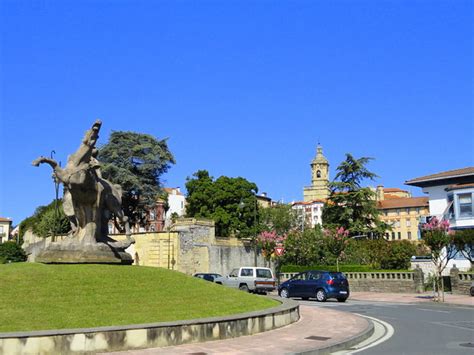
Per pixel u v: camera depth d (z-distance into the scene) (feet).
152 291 52.39
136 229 224.74
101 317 43.73
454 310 81.41
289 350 40.06
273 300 64.34
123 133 205.46
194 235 180.75
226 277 128.16
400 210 398.21
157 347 40.83
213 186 219.20
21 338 35.53
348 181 221.25
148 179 205.67
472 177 156.46
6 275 50.44
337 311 73.51
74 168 58.75
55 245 59.16
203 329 44.06
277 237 181.06
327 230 173.58
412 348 43.32
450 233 104.58
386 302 101.86
